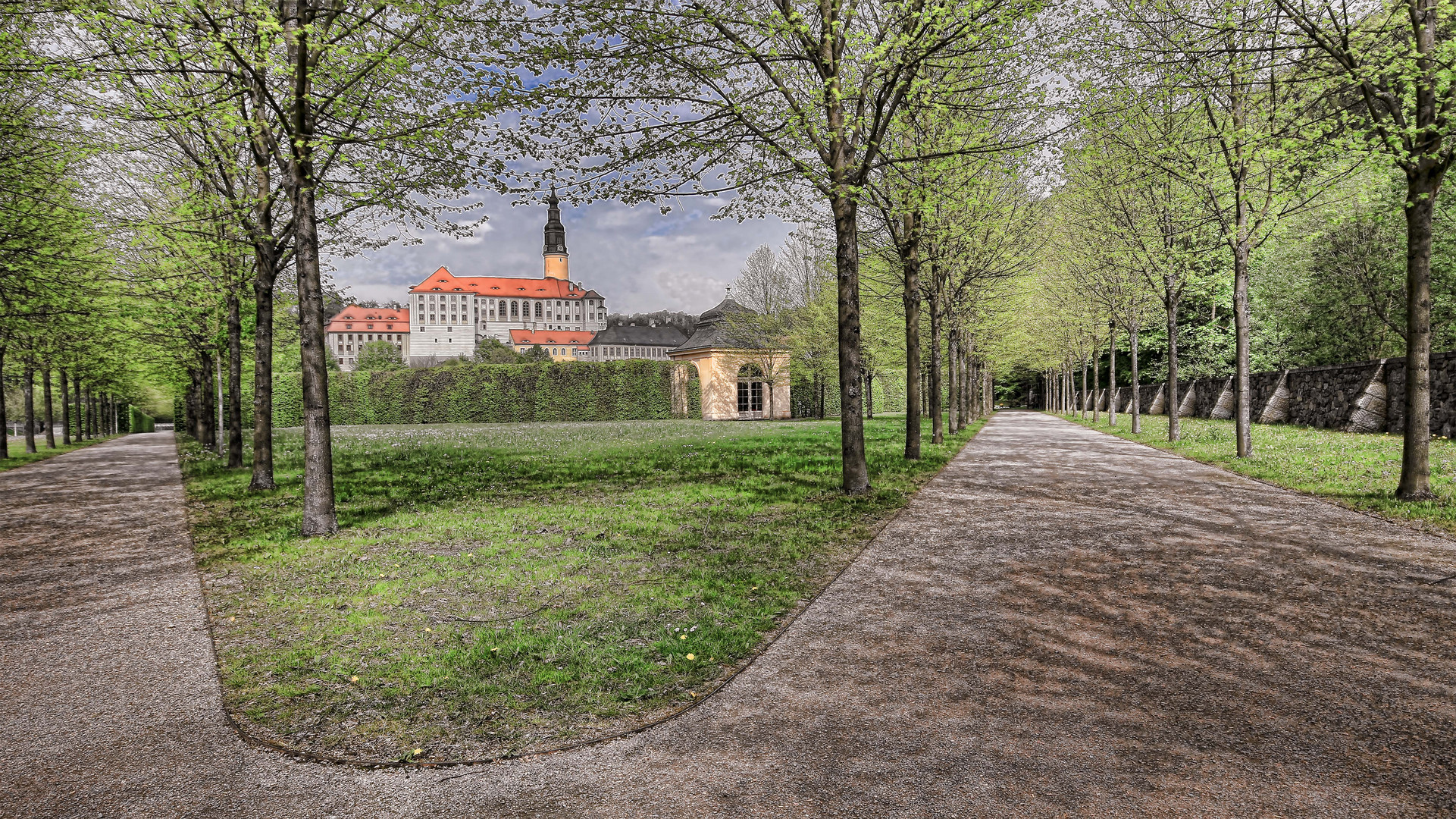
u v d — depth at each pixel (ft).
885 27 28.68
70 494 40.27
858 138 34.24
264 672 12.96
